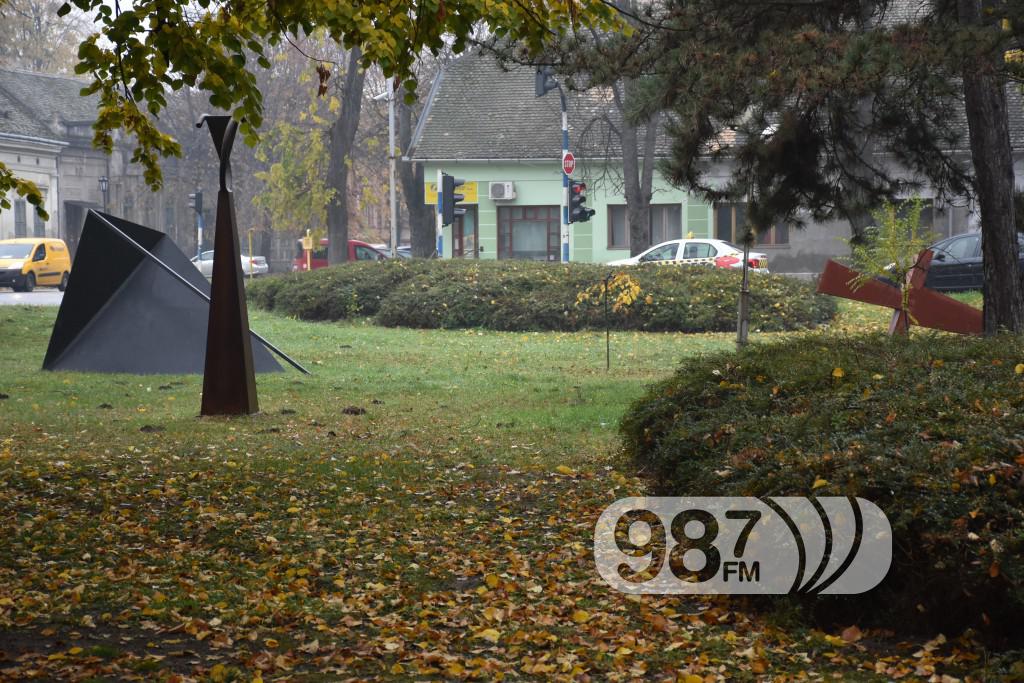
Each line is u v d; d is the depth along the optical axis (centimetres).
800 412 1039
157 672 710
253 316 4178
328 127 6256
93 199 9381
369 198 6981
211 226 9356
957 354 1158
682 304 3581
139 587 909
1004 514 749
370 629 829
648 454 1288
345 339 3341
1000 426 866
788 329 3503
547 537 1102
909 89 1858
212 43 1217
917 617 764
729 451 990
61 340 2522
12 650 750
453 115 6022
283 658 742
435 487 1330
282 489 1289
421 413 1958
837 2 1853
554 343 3225
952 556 736
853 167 2003
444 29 1193
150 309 2502
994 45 1606
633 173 5344
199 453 1539
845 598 803
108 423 1820
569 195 4344
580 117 5897
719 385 1216
